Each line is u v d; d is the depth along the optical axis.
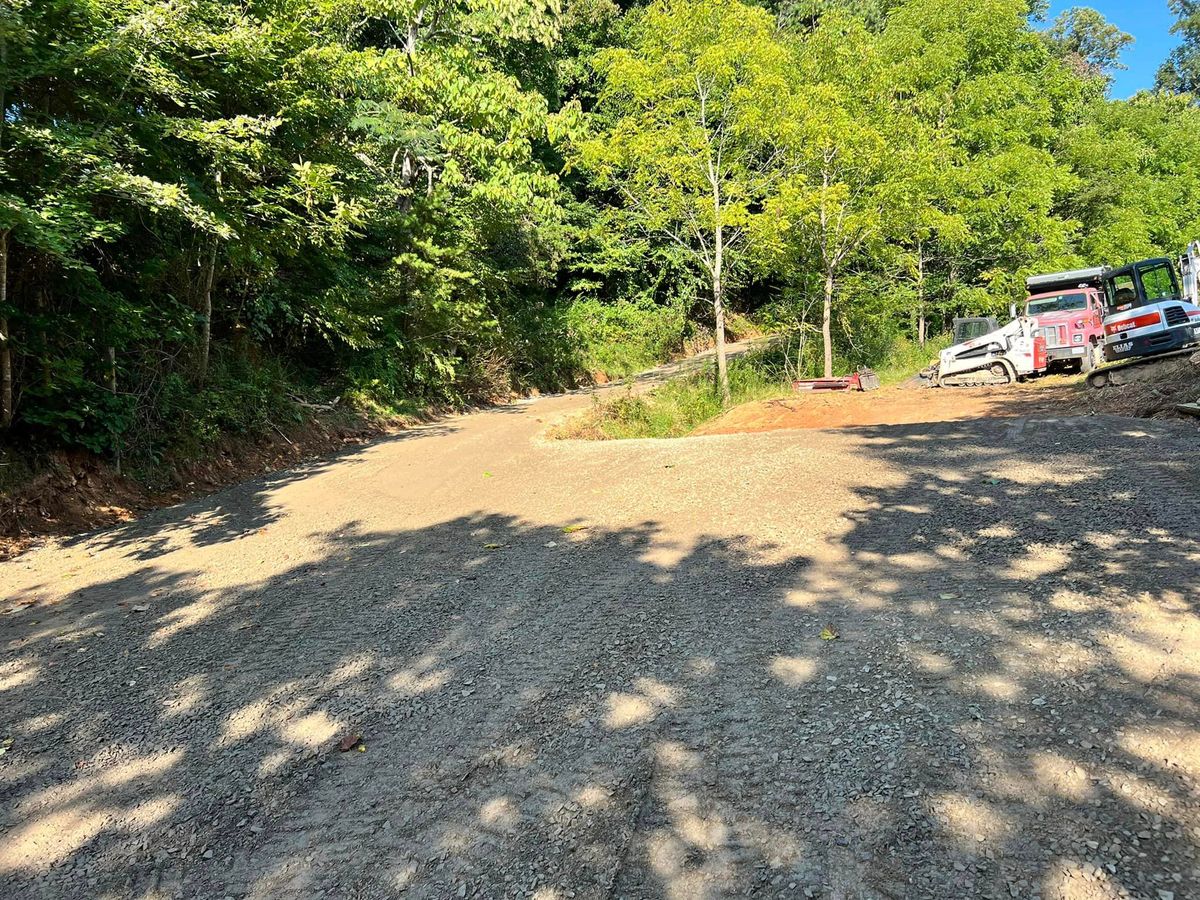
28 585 5.79
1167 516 4.48
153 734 3.19
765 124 14.45
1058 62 25.72
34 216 5.99
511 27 18.56
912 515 5.15
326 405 13.75
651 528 5.64
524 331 23.86
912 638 3.30
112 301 8.28
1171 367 10.70
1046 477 5.72
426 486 8.46
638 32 17.20
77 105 7.68
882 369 19.61
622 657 3.46
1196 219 29.97
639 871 2.09
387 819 2.47
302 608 4.62
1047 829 2.06
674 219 16.66
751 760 2.55
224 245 10.08
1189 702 2.57
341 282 14.50
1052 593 3.60
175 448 9.62
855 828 2.16
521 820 2.39
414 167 19.03
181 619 4.66
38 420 7.75
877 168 15.71
